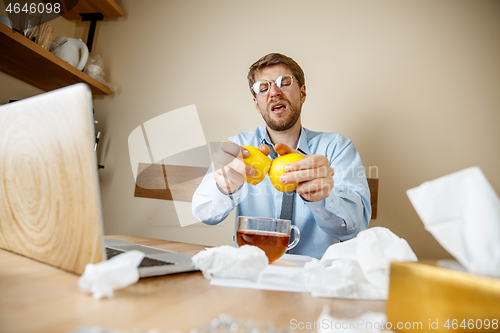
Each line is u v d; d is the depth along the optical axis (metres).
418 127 1.59
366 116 1.64
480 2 1.59
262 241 0.60
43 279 0.41
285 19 1.79
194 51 1.90
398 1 1.66
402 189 1.57
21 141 0.46
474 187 0.31
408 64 1.62
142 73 1.95
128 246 0.69
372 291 0.45
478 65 1.57
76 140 0.37
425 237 1.52
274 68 1.46
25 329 0.27
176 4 1.96
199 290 0.43
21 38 1.32
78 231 0.40
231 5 1.88
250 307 0.37
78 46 1.72
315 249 1.26
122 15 2.00
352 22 1.70
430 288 0.30
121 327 0.29
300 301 0.41
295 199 1.31
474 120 1.55
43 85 1.79
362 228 1.09
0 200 0.53
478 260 0.29
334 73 1.69
